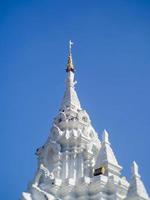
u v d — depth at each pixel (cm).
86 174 10275
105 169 9806
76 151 10531
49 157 10681
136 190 8488
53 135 10938
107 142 10375
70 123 11056
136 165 9012
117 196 9162
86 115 11388
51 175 9956
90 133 11138
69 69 12469
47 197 8962
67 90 12062
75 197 9488
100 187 9281
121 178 9681
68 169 10288
